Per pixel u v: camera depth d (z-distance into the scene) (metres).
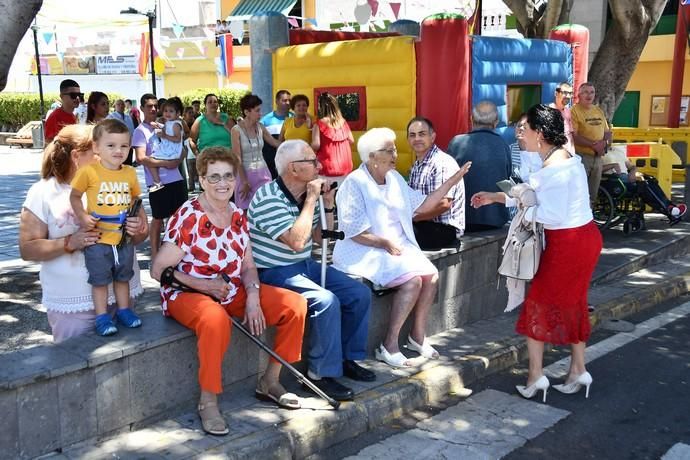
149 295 5.31
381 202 4.95
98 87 27.94
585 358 5.50
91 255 3.73
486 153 6.16
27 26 4.55
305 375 4.57
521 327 4.67
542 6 11.35
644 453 4.06
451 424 4.39
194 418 3.98
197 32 25.33
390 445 4.12
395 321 4.93
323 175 7.55
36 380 3.35
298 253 4.43
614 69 10.02
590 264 4.46
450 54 7.09
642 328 6.26
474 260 5.94
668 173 10.67
